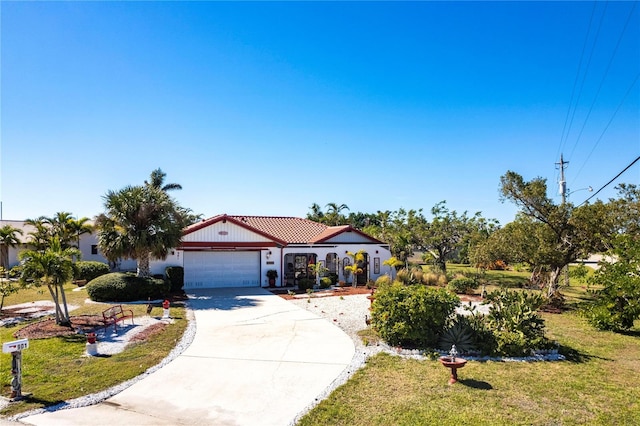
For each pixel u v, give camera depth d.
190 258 24.23
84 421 6.87
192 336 12.61
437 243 34.84
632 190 19.23
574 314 17.95
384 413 7.19
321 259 27.25
